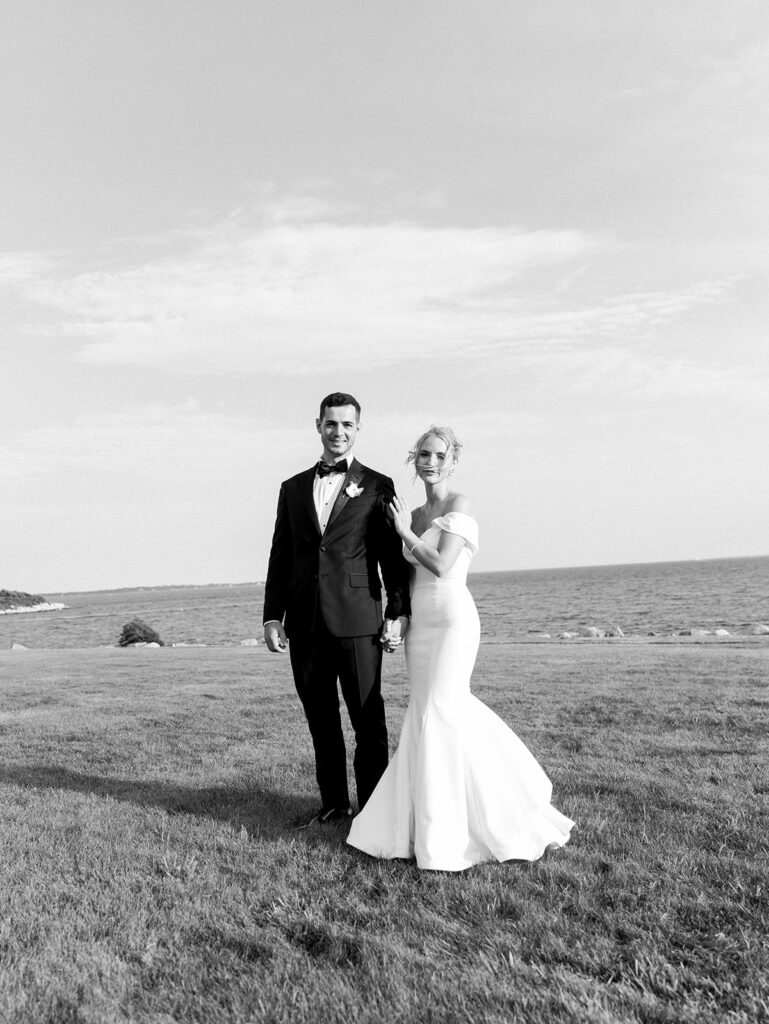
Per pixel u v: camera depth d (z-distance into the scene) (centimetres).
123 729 872
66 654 2209
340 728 516
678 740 719
